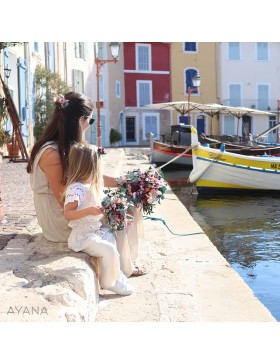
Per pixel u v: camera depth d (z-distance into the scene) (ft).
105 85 126.52
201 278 18.60
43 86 76.64
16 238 16.80
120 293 14.23
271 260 24.90
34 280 12.20
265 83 142.92
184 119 140.46
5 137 51.31
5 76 56.08
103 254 13.92
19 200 27.09
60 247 14.89
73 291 11.85
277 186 52.90
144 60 137.28
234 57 140.97
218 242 29.07
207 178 52.29
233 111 96.12
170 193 45.34
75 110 15.01
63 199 14.88
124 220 14.03
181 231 27.22
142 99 138.00
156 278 15.78
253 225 34.42
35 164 15.25
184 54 139.44
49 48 86.94
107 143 127.13
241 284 17.83
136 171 15.74
